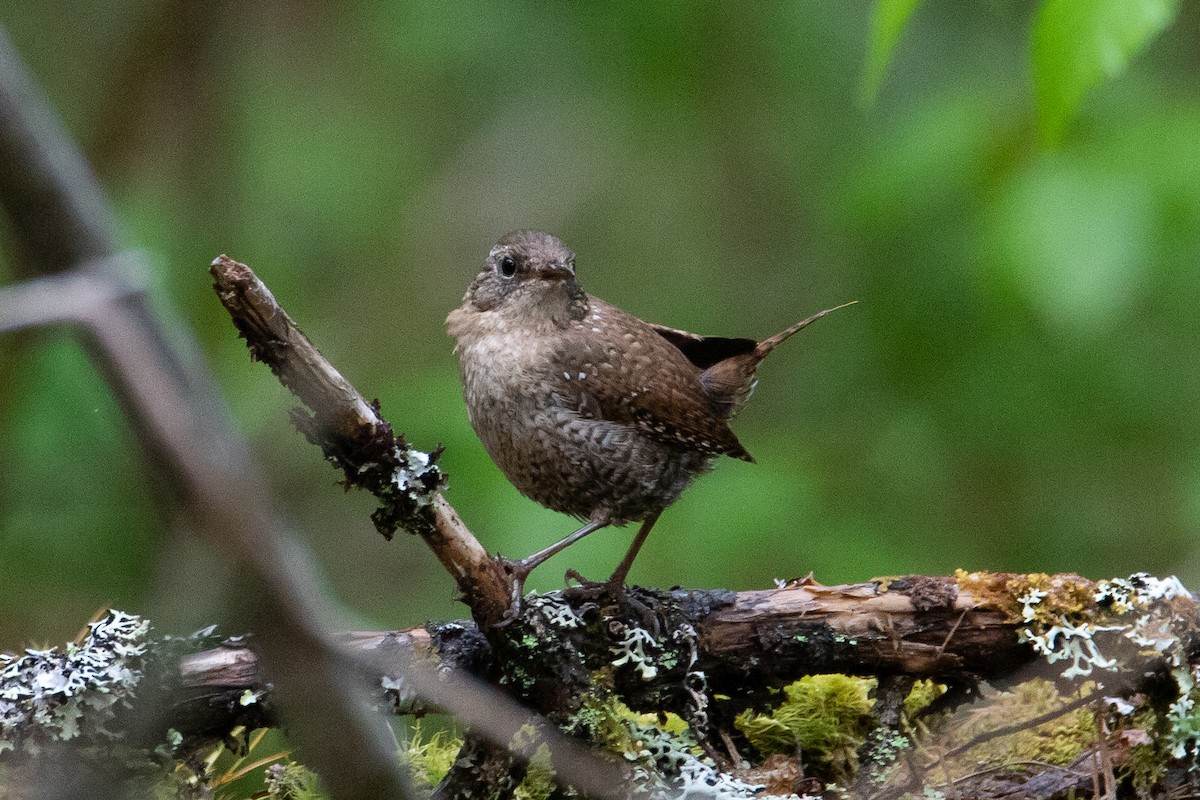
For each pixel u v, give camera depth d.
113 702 6.01
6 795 5.91
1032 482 12.26
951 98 10.73
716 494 11.48
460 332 8.94
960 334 11.55
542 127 16.11
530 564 7.38
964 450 12.05
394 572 12.71
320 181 14.16
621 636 6.80
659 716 7.17
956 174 10.27
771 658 6.99
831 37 13.63
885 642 6.96
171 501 2.27
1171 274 10.18
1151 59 11.81
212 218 12.76
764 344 9.47
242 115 13.85
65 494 10.75
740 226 14.99
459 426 11.34
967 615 6.95
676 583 10.89
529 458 8.67
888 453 12.04
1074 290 9.15
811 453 12.19
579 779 6.20
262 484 2.43
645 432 8.55
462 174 15.68
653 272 15.53
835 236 12.46
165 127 12.72
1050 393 11.66
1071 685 6.93
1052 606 6.88
